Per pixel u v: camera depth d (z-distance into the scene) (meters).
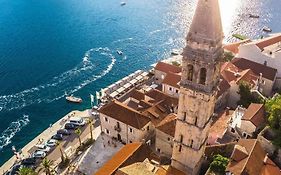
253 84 124.81
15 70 165.00
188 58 72.94
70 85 156.62
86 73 165.62
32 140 123.19
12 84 155.12
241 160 86.31
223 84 121.62
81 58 178.00
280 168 92.25
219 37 72.00
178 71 141.38
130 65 174.38
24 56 177.00
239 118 107.44
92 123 126.38
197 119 79.88
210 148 94.25
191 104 78.38
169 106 117.75
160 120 111.81
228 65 133.00
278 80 131.75
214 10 68.94
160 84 146.38
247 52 136.88
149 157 92.19
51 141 117.31
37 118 136.12
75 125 124.56
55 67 169.00
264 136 96.56
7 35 196.62
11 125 132.38
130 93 139.62
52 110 140.50
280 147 91.38
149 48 191.75
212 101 80.25
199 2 69.00
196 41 70.88
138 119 107.62
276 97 111.19
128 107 113.81
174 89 130.62
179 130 84.19
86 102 145.25
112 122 112.25
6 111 139.25
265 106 107.38
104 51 185.88
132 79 150.00
